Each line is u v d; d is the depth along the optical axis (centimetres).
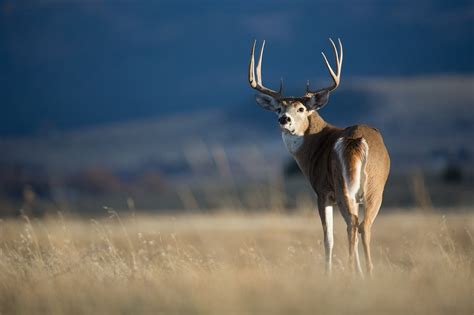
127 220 12319
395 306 3084
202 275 3975
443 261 4262
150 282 3747
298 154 5225
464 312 3047
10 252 4784
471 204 16162
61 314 3172
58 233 6069
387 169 4588
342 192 4459
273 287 3378
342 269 4384
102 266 4506
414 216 10069
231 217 11856
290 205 15750
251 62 5575
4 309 3347
